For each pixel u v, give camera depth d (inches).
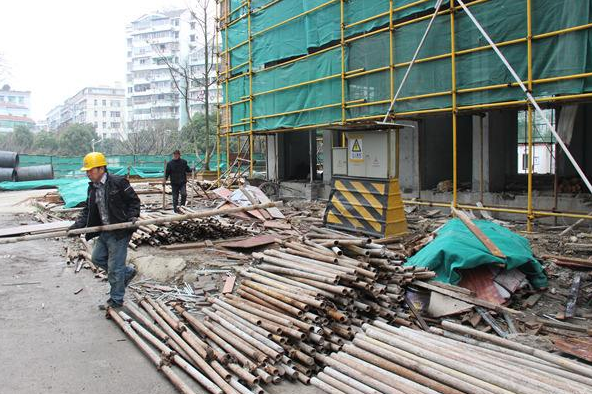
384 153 362.6
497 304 206.7
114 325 205.5
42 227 403.2
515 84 347.3
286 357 163.8
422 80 412.5
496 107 369.7
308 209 530.3
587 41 310.5
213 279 262.7
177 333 190.2
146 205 586.6
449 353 151.3
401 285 211.0
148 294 241.6
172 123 2229.3
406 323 193.6
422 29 408.5
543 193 408.5
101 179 213.8
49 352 177.8
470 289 218.8
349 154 392.8
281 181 687.7
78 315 217.2
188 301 229.6
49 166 1081.4
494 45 337.7
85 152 2261.3
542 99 334.6
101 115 3531.0
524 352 157.9
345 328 180.9
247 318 190.4
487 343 169.5
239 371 155.5
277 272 222.4
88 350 180.1
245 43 647.1
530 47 336.8
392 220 340.5
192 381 158.1
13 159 1038.4
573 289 227.6
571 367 141.6
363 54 468.1
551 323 193.6
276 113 597.0
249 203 458.6
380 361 154.9
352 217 361.7
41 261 319.0
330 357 165.6
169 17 3041.3
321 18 516.4
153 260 290.5
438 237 255.1
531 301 217.8
